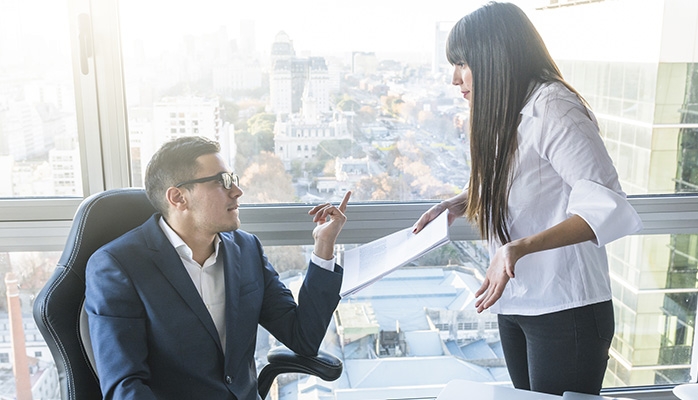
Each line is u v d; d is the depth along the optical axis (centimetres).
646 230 242
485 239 179
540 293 169
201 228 174
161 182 172
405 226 231
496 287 147
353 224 229
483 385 166
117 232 177
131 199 182
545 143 156
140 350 162
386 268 169
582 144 152
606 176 152
